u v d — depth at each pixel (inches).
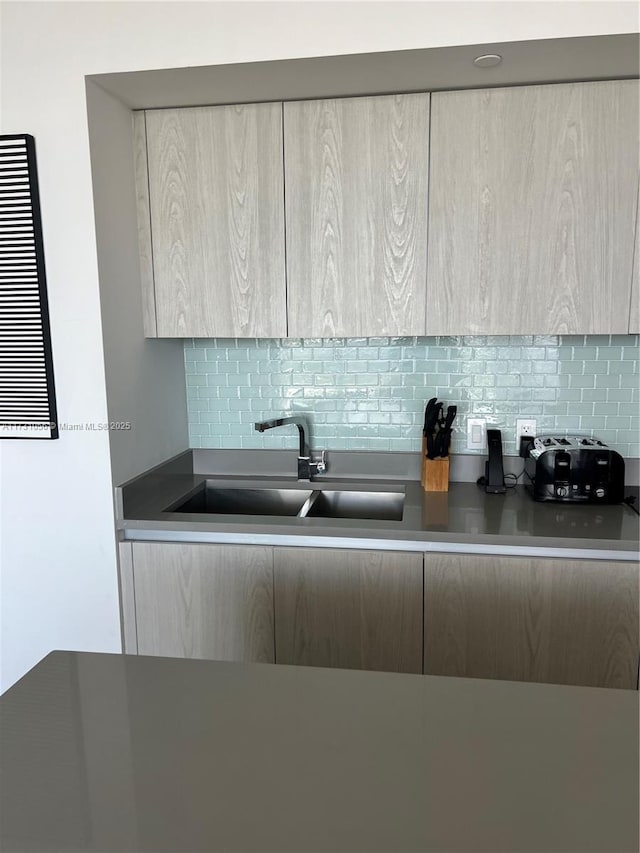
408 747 33.3
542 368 94.3
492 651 75.4
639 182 76.2
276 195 82.9
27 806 29.4
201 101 81.4
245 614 80.1
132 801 29.6
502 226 79.4
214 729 34.9
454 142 78.6
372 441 100.6
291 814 28.6
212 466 104.6
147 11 71.2
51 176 75.4
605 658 73.5
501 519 79.1
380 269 82.4
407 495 91.0
